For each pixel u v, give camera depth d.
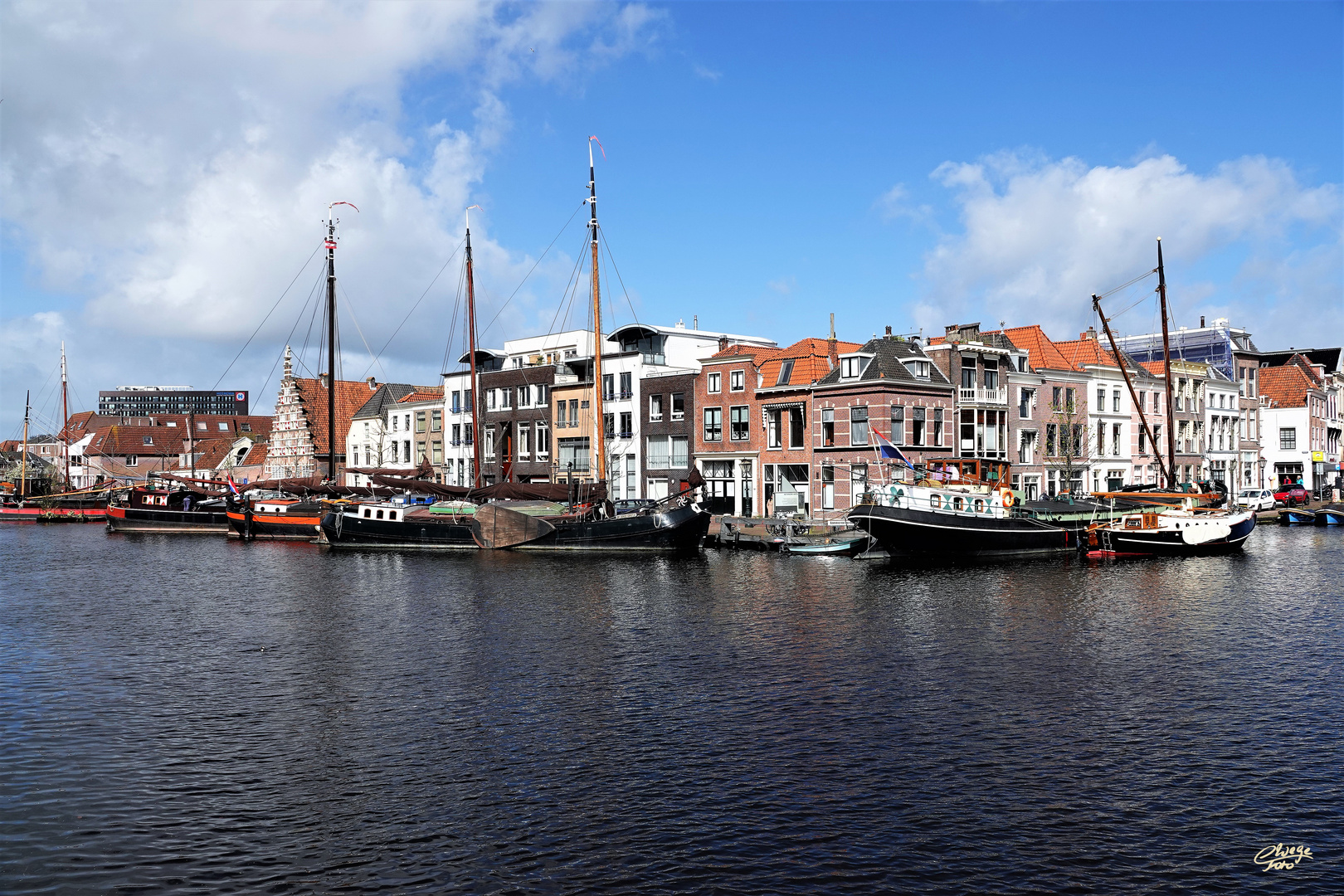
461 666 27.59
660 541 58.25
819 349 72.06
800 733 21.02
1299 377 101.94
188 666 27.89
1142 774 18.41
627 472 80.38
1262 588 41.72
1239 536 56.75
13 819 16.72
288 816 16.80
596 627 33.41
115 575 51.00
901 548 54.09
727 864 14.91
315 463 108.19
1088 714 22.20
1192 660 27.48
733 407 73.19
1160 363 85.88
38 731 21.61
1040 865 14.80
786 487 70.75
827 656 28.34
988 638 30.88
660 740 20.61
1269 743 20.12
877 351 66.62
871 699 23.66
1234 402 94.88
